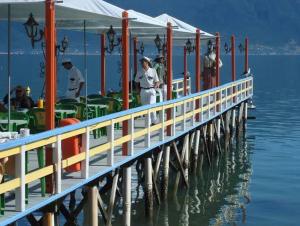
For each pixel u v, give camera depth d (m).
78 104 15.02
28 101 15.28
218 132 23.75
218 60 24.12
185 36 23.33
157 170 16.09
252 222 15.91
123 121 13.22
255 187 19.73
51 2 10.14
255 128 34.12
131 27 17.39
